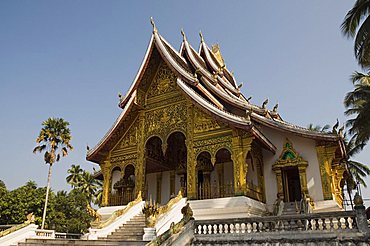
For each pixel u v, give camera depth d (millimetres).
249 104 19500
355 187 32188
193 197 16219
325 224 8883
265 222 9547
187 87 17969
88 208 15188
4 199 35844
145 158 18891
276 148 18438
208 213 15344
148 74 20031
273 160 18281
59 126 38469
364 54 15039
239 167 15539
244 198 14867
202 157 18875
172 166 21844
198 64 22469
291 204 16828
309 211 14398
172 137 20391
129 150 19500
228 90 23234
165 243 9508
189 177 16734
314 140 17641
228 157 19109
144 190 18281
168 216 13492
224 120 16188
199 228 10617
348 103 24516
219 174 19547
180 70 18609
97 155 19672
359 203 8641
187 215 10984
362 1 14898
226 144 16375
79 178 55844
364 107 19844
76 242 12641
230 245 9555
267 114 19906
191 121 17797
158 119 19188
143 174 18438
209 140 16953
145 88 20297
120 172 21016
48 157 36969
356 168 35500
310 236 8719
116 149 20047
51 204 39969
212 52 27453
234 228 9953
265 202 17531
